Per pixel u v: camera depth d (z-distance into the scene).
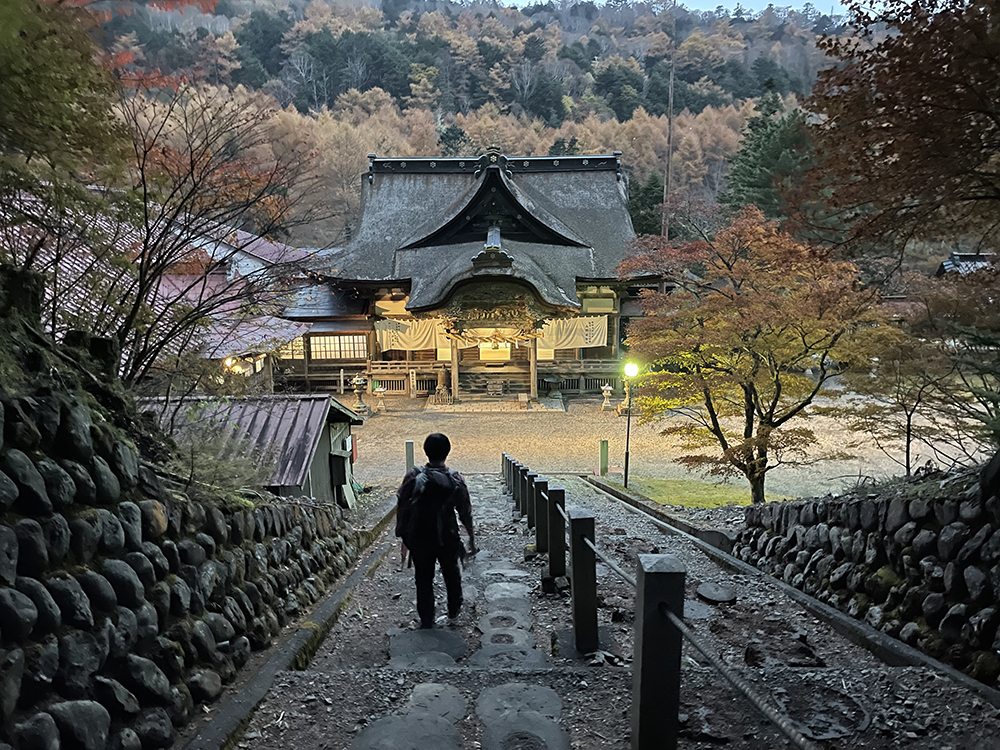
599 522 9.06
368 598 4.98
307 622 3.85
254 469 4.89
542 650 3.76
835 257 5.31
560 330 30.33
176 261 5.05
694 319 12.87
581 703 2.69
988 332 6.40
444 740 2.37
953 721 2.40
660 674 2.15
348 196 39.22
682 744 2.35
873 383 8.61
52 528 2.02
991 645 2.75
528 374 29.34
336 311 29.72
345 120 58.91
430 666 3.46
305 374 29.50
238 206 5.11
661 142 67.44
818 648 3.62
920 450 19.28
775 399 11.80
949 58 3.22
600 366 29.62
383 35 89.06
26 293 2.85
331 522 6.24
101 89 3.32
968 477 3.47
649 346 12.77
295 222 5.81
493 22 103.44
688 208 16.73
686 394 13.12
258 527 3.90
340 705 2.66
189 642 2.55
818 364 12.68
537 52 96.94
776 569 5.34
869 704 2.56
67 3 2.99
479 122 69.94
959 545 3.08
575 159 36.69
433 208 34.94
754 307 11.03
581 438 22.22
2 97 2.94
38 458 2.12
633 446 21.22
